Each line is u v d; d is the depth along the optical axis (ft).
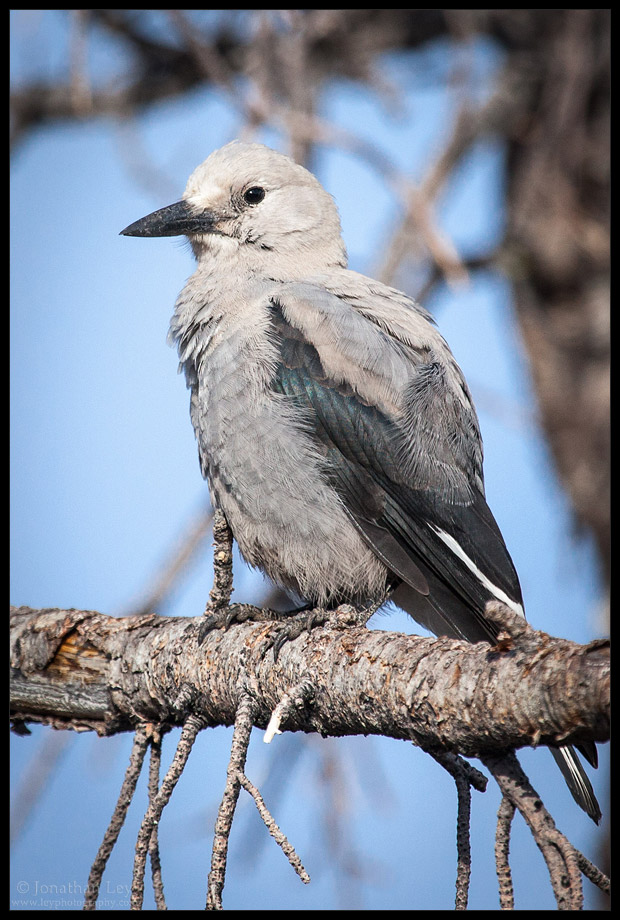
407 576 30.42
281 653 24.57
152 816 20.94
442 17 42.34
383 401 31.22
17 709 29.12
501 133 41.70
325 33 39.29
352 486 30.83
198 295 33.76
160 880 21.43
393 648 22.02
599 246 40.11
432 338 33.22
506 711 18.65
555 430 42.80
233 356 31.17
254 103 35.45
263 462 30.63
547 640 18.93
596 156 40.37
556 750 25.93
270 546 31.40
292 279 34.17
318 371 31.09
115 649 27.96
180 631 27.35
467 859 20.11
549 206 40.32
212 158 36.11
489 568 31.01
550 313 42.86
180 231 35.37
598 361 42.04
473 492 31.81
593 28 38.65
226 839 20.44
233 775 20.85
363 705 22.07
